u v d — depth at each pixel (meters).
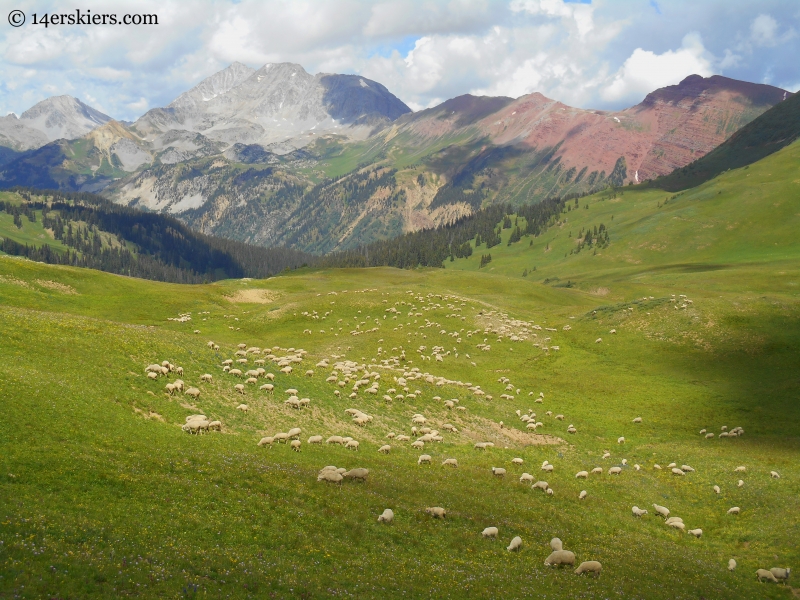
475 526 30.56
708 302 95.62
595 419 65.31
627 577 27.05
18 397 32.25
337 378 57.88
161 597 18.39
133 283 122.94
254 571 21.25
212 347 58.66
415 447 45.75
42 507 22.00
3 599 16.09
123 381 41.44
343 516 28.05
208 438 36.38
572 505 38.12
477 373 81.00
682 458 52.47
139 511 23.91
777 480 44.56
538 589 24.14
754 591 28.45
